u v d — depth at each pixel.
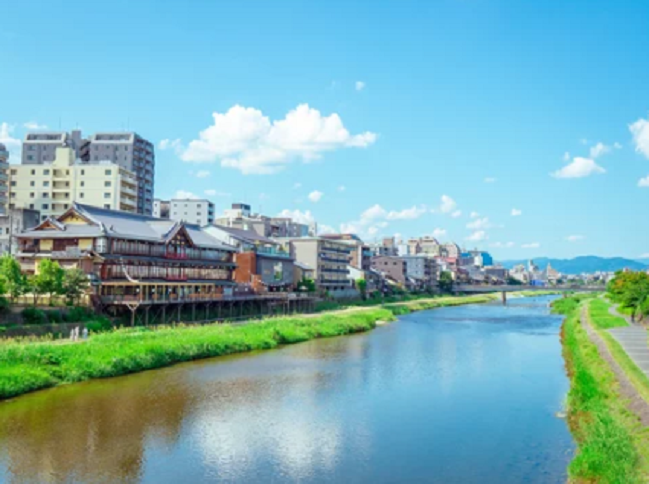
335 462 31.45
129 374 52.66
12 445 33.16
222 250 101.31
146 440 34.56
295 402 43.94
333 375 54.12
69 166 124.25
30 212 102.19
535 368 58.41
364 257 186.62
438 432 36.59
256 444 34.25
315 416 40.19
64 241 76.12
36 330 57.03
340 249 157.12
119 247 77.06
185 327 72.50
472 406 42.94
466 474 29.66
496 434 36.12
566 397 44.41
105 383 48.72
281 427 37.59
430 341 80.06
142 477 29.14
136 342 58.19
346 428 37.50
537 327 101.38
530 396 46.03
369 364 60.38
